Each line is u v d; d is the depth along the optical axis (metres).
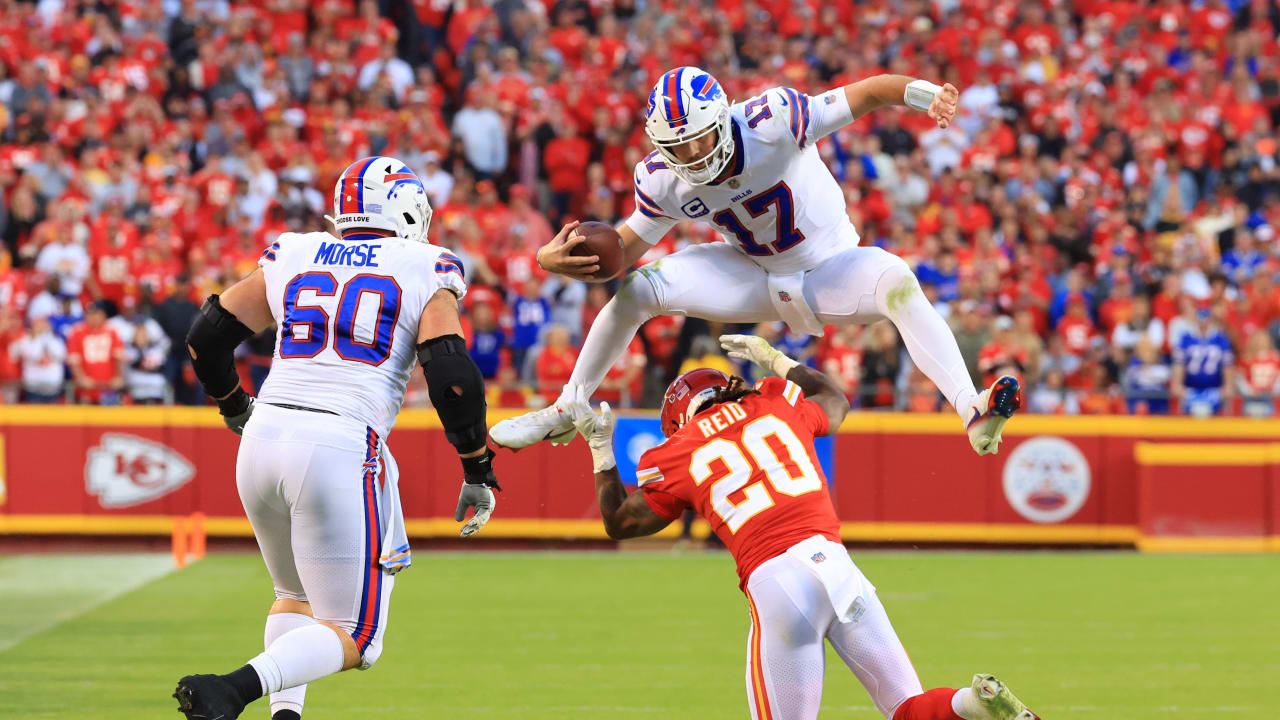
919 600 34.72
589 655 27.86
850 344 44.56
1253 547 43.16
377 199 16.33
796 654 15.01
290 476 15.26
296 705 16.34
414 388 43.81
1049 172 54.06
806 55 58.78
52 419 42.59
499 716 22.61
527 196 49.12
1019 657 27.83
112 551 41.97
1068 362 46.38
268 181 50.56
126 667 26.14
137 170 50.84
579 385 17.39
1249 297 48.00
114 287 46.53
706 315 17.84
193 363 16.56
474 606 33.59
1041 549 43.59
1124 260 48.75
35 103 53.25
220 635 29.41
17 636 29.27
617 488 16.77
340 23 58.81
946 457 43.28
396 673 26.14
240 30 55.41
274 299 15.98
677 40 58.22
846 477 43.19
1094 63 61.22
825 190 17.02
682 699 23.94
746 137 16.11
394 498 16.02
